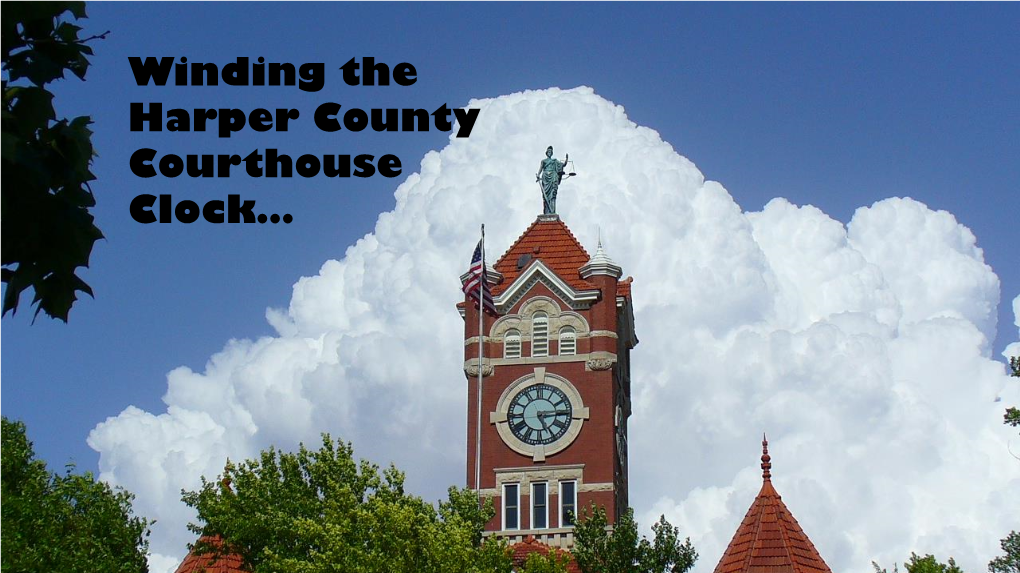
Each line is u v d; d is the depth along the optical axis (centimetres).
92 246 2239
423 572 6438
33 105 2189
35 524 6606
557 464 10981
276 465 7506
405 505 7044
